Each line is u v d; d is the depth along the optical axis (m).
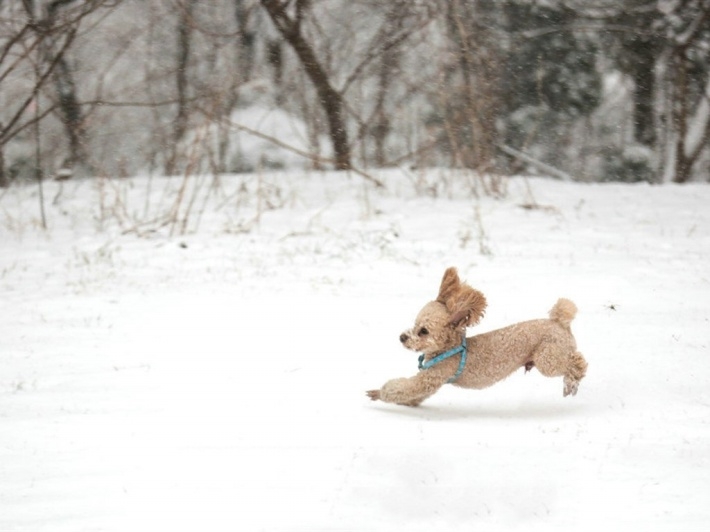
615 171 24.69
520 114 23.64
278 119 21.52
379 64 21.45
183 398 8.11
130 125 23.00
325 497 6.02
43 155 21.19
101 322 10.54
